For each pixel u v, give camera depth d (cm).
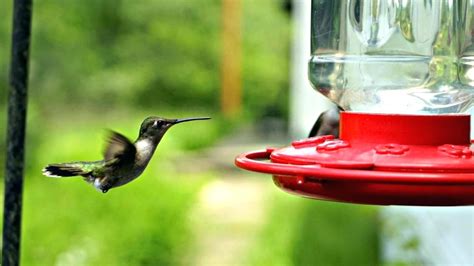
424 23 471
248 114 3406
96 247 1098
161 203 1195
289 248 1095
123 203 1164
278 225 1183
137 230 1123
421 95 473
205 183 1952
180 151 2659
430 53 470
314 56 475
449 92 471
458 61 470
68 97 2778
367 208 967
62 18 2770
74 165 464
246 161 386
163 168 1880
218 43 3441
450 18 470
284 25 3544
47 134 2064
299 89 1881
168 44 3359
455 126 393
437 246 822
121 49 3259
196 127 2917
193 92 3416
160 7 3347
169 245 1173
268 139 3122
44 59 2633
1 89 1889
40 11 2686
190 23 3403
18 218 396
